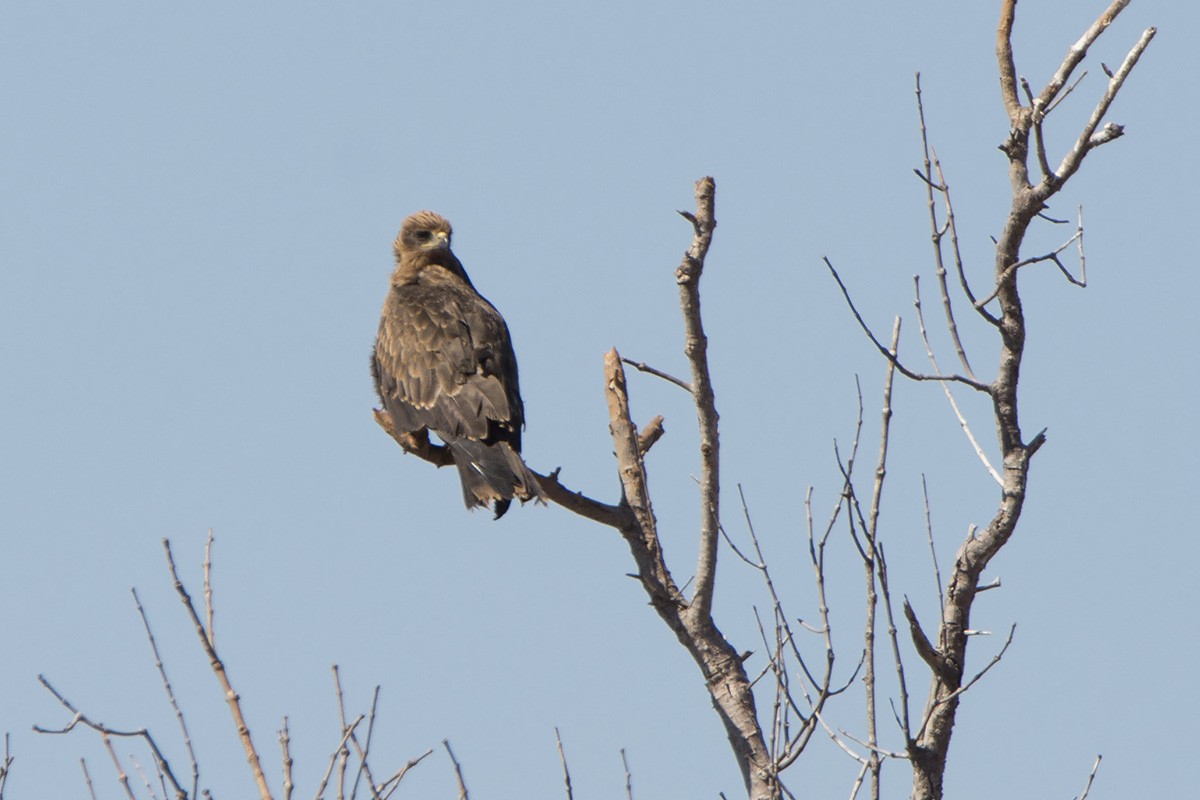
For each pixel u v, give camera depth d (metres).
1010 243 11.26
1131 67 10.70
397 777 9.20
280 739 8.85
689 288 11.02
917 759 10.75
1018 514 11.26
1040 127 10.84
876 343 10.31
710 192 11.06
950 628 11.24
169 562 9.12
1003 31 11.30
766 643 10.37
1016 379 11.41
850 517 9.61
